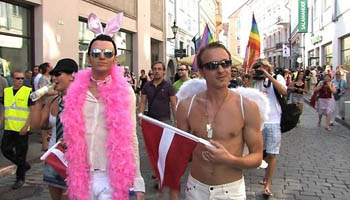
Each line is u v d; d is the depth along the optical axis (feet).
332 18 82.53
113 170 9.23
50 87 11.74
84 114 9.50
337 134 35.50
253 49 27.91
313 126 40.83
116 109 9.41
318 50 106.63
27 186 18.99
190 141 7.84
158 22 78.02
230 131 7.79
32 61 36.45
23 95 18.74
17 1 34.12
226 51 7.91
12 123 18.74
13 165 22.33
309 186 18.95
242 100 7.95
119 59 59.16
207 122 7.94
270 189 18.38
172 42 89.76
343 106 43.16
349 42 71.46
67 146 9.52
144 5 66.85
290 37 156.97
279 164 23.62
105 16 50.49
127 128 9.45
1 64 32.60
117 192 9.18
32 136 31.48
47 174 11.21
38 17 36.22
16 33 34.63
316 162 24.20
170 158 8.07
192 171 8.30
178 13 96.89
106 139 9.44
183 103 8.52
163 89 19.99
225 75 7.78
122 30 59.62
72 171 9.34
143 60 66.90
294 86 43.45
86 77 9.80
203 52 7.95
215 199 7.93
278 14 178.91
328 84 38.60
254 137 7.85
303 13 118.32
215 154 7.35
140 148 28.12
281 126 17.34
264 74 17.25
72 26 41.11
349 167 22.88
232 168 7.97
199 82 8.80
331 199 17.02
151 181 19.56
